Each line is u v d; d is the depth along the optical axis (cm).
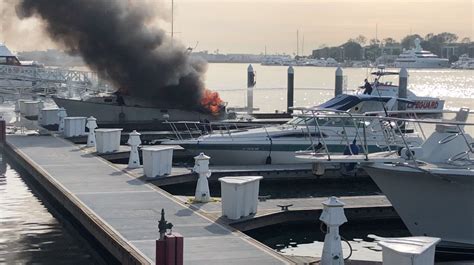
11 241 1738
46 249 1673
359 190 2495
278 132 2711
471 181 1608
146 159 2258
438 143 1764
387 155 1788
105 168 2422
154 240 1468
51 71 4894
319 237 1844
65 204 1938
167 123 3541
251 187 1750
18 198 2242
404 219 1750
